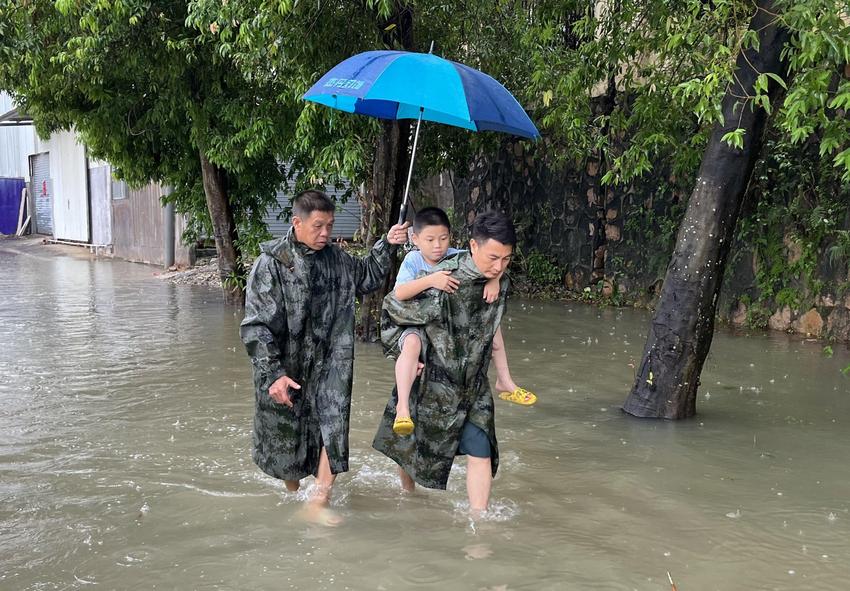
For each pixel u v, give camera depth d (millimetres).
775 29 5387
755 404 6414
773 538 3846
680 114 6625
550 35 7281
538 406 6324
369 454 5031
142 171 12156
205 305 12141
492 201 15039
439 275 3832
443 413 3959
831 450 5227
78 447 5125
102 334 9516
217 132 10477
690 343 5906
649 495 4387
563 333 9695
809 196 9477
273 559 3512
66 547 3629
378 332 9000
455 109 4023
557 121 8734
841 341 9125
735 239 10453
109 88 10828
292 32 7309
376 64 4332
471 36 8523
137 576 3355
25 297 13133
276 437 3994
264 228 12180
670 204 11594
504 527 3902
